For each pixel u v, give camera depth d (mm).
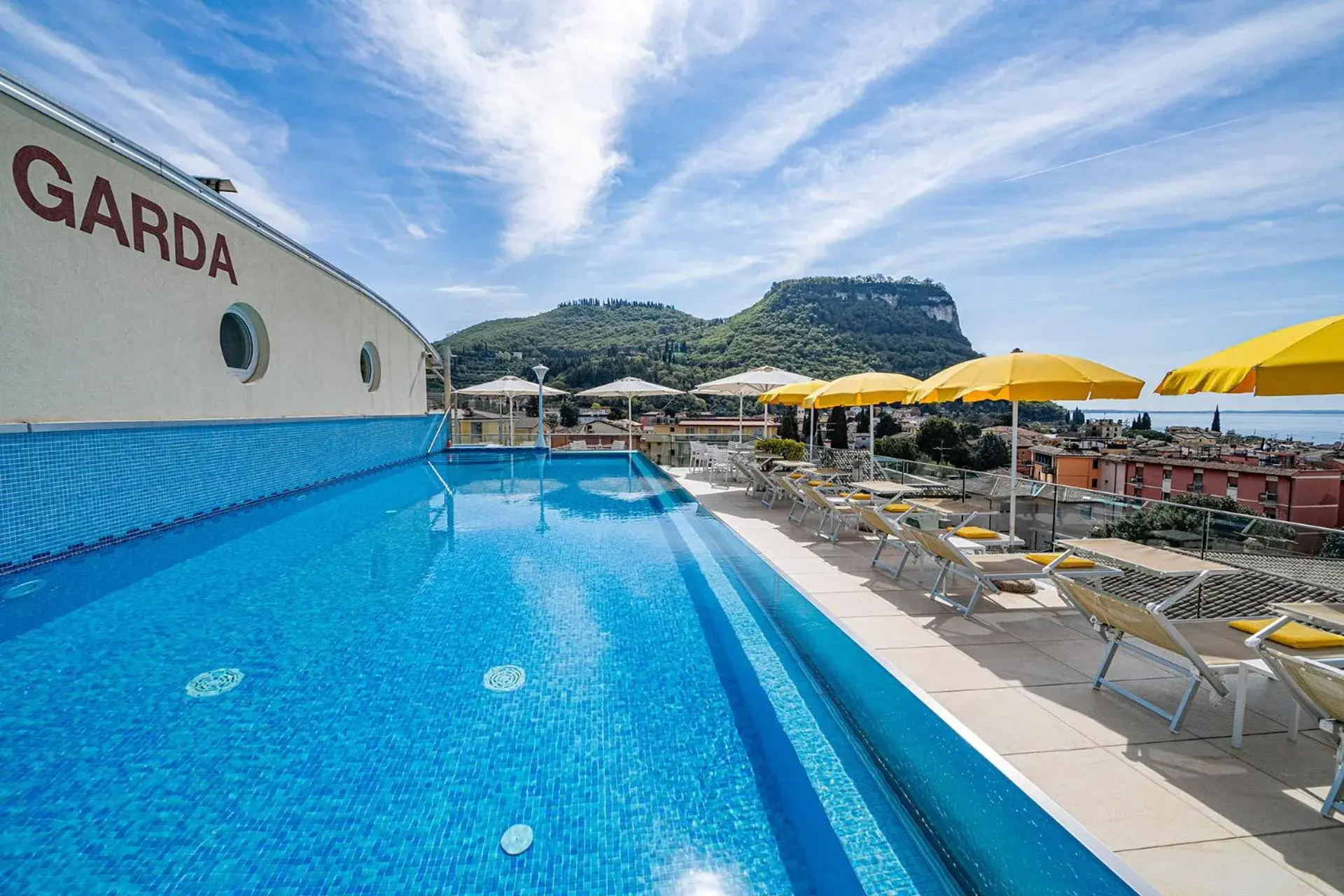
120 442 6688
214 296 8500
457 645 4156
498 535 7633
